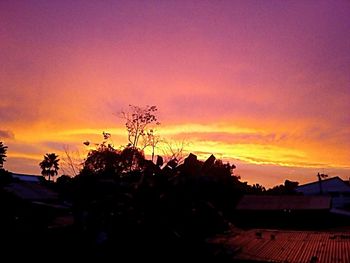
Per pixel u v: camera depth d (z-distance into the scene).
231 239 13.02
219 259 10.41
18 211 22.16
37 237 17.23
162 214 13.36
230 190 30.69
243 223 30.50
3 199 21.75
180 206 13.83
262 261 9.73
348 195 49.81
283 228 29.58
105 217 14.66
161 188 14.14
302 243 12.34
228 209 29.58
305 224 30.36
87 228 15.38
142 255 12.27
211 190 16.53
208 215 14.76
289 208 30.17
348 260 9.68
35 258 15.05
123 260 12.43
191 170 15.45
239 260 10.02
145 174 14.80
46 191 24.78
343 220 30.59
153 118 28.84
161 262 11.48
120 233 13.41
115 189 17.59
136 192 14.16
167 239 12.36
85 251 14.48
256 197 33.22
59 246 15.74
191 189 14.48
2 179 22.47
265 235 14.41
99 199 16.06
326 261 9.63
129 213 13.79
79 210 17.48
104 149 26.06
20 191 23.03
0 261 14.80
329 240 12.98
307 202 31.36
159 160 15.21
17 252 15.80
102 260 13.03
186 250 11.55
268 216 30.55
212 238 13.05
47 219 23.12
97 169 24.92
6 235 18.05
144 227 13.03
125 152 25.75
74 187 18.80
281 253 10.67
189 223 13.50
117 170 24.81
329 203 30.92
